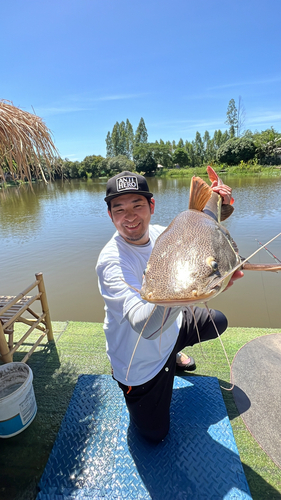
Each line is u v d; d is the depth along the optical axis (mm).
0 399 2176
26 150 2611
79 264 8242
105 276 1753
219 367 2980
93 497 1859
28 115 2760
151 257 1188
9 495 1914
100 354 3359
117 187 1727
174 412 2453
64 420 2439
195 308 2521
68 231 12617
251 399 2574
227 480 1912
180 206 16562
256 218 12219
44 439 2311
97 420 2424
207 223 1310
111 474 1989
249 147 53344
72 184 46438
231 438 2197
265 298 5500
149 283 1064
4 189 3629
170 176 55656
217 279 1047
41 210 19688
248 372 2877
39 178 3002
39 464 2113
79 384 2832
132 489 1894
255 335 3518
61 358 3312
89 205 21391
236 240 9211
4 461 2145
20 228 13773
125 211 1780
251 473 1989
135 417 2082
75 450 2170
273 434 2250
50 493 1893
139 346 1872
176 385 2748
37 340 3389
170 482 1917
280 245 8438
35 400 2529
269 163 52938
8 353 2824
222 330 2570
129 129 91250
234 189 22953
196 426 2309
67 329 3928
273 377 2801
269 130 61031
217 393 2625
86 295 6234
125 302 1540
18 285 7055
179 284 1002
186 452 2105
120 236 1952
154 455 2098
